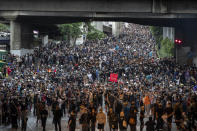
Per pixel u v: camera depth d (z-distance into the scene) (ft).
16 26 277.44
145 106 138.62
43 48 353.51
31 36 307.99
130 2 220.02
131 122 99.76
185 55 282.15
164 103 122.83
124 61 275.39
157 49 411.54
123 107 115.03
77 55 295.28
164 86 166.20
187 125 102.58
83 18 255.50
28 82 167.02
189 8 213.87
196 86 165.17
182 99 127.85
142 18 241.35
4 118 122.62
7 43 392.27
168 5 215.10
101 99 150.82
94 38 531.09
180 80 206.08
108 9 221.66
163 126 117.08
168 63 269.23
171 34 376.07
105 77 229.04
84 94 142.20
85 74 224.33
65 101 143.43
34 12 242.99
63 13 236.22
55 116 106.63
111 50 347.36
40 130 114.42
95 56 302.86
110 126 106.52
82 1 222.89
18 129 115.44
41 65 248.73
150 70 233.76
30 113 148.97
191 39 281.33
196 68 239.71
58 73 213.87
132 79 203.62
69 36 500.33
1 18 283.18
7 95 127.85
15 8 222.89
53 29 463.83
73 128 99.76
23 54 286.66
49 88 157.69
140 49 395.75
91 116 102.42
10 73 215.92
